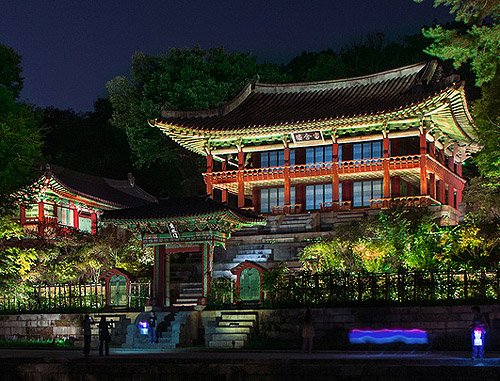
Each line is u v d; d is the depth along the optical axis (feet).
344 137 179.01
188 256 171.32
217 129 175.52
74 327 129.70
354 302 111.24
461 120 172.76
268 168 179.93
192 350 111.24
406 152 181.57
